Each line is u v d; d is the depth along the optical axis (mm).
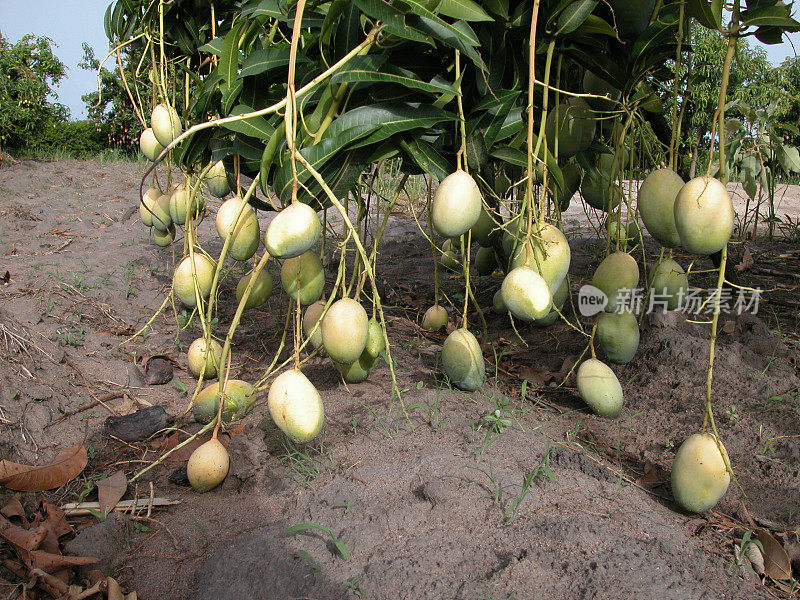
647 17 876
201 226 2771
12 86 6219
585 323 1543
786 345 1355
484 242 1191
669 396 1184
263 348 1436
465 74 874
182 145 1037
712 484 829
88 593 718
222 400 913
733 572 749
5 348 1210
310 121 815
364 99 820
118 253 2236
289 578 713
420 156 827
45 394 1112
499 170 1044
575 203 3785
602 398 1080
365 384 1198
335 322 853
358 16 793
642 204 853
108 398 1179
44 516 856
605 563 721
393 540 772
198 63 1241
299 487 890
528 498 844
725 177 734
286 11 839
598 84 1009
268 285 1042
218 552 776
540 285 799
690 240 733
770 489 921
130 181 3977
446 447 964
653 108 1173
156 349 1430
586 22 852
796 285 1829
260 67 835
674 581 702
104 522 811
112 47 1248
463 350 1101
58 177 4082
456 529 790
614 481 920
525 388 1213
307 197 804
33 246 2324
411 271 2137
